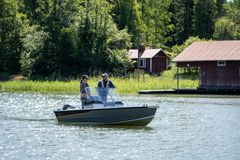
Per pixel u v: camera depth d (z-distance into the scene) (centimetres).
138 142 4838
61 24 17325
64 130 5606
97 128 5781
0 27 18062
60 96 10962
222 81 12544
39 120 6494
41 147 4541
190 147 4594
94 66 16875
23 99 10025
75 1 17762
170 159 4088
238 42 12988
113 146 4619
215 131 5562
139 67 19812
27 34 18050
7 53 17888
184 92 12088
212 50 12900
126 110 5888
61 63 16875
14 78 16900
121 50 17838
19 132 5431
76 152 4334
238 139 5028
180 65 12850
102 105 6091
